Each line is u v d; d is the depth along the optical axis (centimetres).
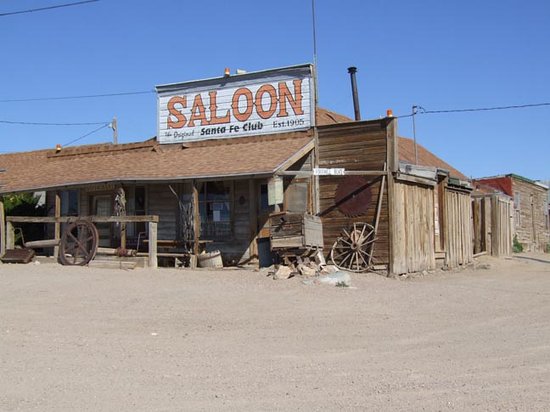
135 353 829
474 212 2712
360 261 1745
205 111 2050
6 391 651
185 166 1831
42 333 941
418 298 1352
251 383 687
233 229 1905
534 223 3938
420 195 1911
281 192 1672
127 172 1866
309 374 728
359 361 797
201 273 1573
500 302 1336
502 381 696
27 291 1297
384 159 1752
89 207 2150
